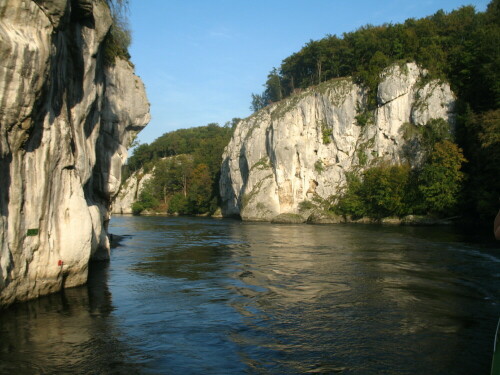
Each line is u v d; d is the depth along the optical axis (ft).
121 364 24.47
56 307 36.88
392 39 203.21
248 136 244.42
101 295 42.09
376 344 28.07
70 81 47.78
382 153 181.78
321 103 211.00
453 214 137.90
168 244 94.02
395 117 178.50
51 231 39.70
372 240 94.07
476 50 156.04
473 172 135.33
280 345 27.96
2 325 31.42
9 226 34.30
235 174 259.80
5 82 30.32
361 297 41.06
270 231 131.95
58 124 40.01
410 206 154.81
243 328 31.71
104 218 74.13
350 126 199.82
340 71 244.42
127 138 89.04
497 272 52.80
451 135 152.35
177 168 341.00
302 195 211.41
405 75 177.27
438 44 183.42
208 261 66.54
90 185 61.16
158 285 47.62
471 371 23.68
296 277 51.78
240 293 43.55
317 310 36.73
